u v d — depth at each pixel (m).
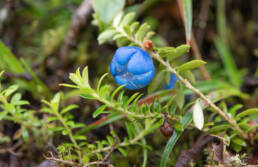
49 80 0.21
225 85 0.19
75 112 0.19
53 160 0.16
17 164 0.18
